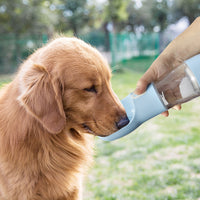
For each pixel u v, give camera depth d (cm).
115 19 825
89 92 82
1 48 500
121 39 596
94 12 905
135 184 121
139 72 530
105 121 82
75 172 88
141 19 1310
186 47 71
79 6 887
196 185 117
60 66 81
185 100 69
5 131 82
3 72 499
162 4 1262
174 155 146
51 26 645
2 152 82
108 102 82
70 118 84
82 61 82
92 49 87
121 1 783
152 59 625
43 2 636
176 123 203
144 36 638
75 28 902
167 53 72
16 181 81
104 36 668
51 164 84
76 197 90
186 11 1162
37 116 77
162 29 1297
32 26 620
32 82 80
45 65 82
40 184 83
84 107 82
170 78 70
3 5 598
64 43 85
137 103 73
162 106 70
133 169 135
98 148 165
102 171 135
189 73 66
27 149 81
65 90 82
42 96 79
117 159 147
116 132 79
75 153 88
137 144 166
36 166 82
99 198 116
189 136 171
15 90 83
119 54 588
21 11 605
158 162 139
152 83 72
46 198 84
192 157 140
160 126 197
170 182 121
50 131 78
